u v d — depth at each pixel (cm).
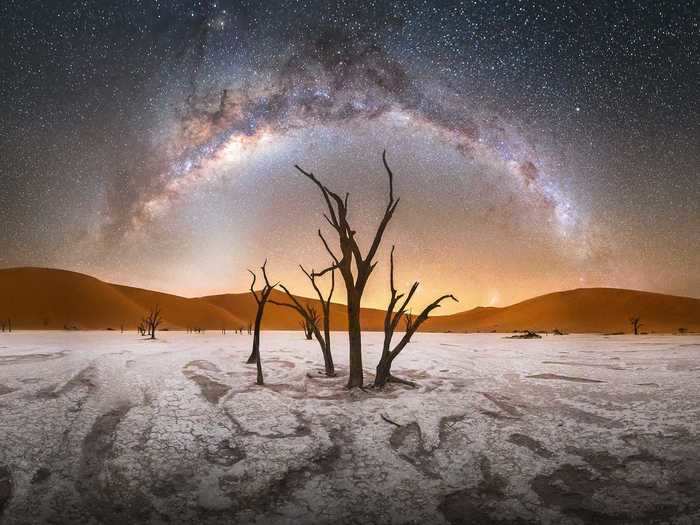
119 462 533
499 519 443
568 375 1132
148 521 435
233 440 602
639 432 628
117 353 1572
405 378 1045
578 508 455
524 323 10625
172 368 1134
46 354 1530
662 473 510
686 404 780
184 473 516
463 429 648
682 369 1290
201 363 1270
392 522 440
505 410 743
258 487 493
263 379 997
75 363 1214
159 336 3997
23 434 597
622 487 488
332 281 1139
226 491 485
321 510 457
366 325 13262
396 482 507
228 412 709
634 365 1405
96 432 613
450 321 13850
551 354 1891
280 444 592
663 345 2788
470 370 1220
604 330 9356
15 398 764
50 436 595
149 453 557
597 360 1593
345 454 569
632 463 536
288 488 493
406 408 736
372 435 623
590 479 507
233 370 1136
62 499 462
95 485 489
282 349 1964
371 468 536
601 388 939
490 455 568
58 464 526
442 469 536
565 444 595
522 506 462
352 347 910
